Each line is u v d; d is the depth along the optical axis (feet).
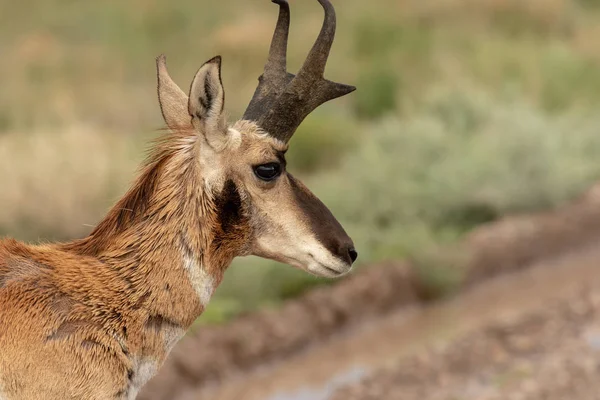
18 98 78.13
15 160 59.26
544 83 96.53
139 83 87.35
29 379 21.49
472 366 43.32
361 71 91.50
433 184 66.85
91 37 98.58
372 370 45.11
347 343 49.19
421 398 39.78
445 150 70.44
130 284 22.88
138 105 81.41
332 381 44.24
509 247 61.00
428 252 55.72
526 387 39.99
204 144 23.29
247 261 53.62
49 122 74.13
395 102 86.63
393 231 61.36
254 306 51.72
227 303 50.90
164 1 105.09
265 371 45.75
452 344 46.16
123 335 22.56
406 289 54.49
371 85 87.15
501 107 78.95
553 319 48.14
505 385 40.60
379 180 64.85
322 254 24.40
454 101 78.89
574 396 38.75
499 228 63.93
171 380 42.98
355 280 54.44
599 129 81.66
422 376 42.52
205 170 23.45
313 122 75.46
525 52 102.37
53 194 56.90
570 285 56.03
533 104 88.22
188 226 23.31
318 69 24.18
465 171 67.72
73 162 59.41
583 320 47.67
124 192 24.93
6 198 56.18
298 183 24.84
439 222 66.18
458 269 56.24
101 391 22.03
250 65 89.40
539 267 60.59
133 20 100.68
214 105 22.88
